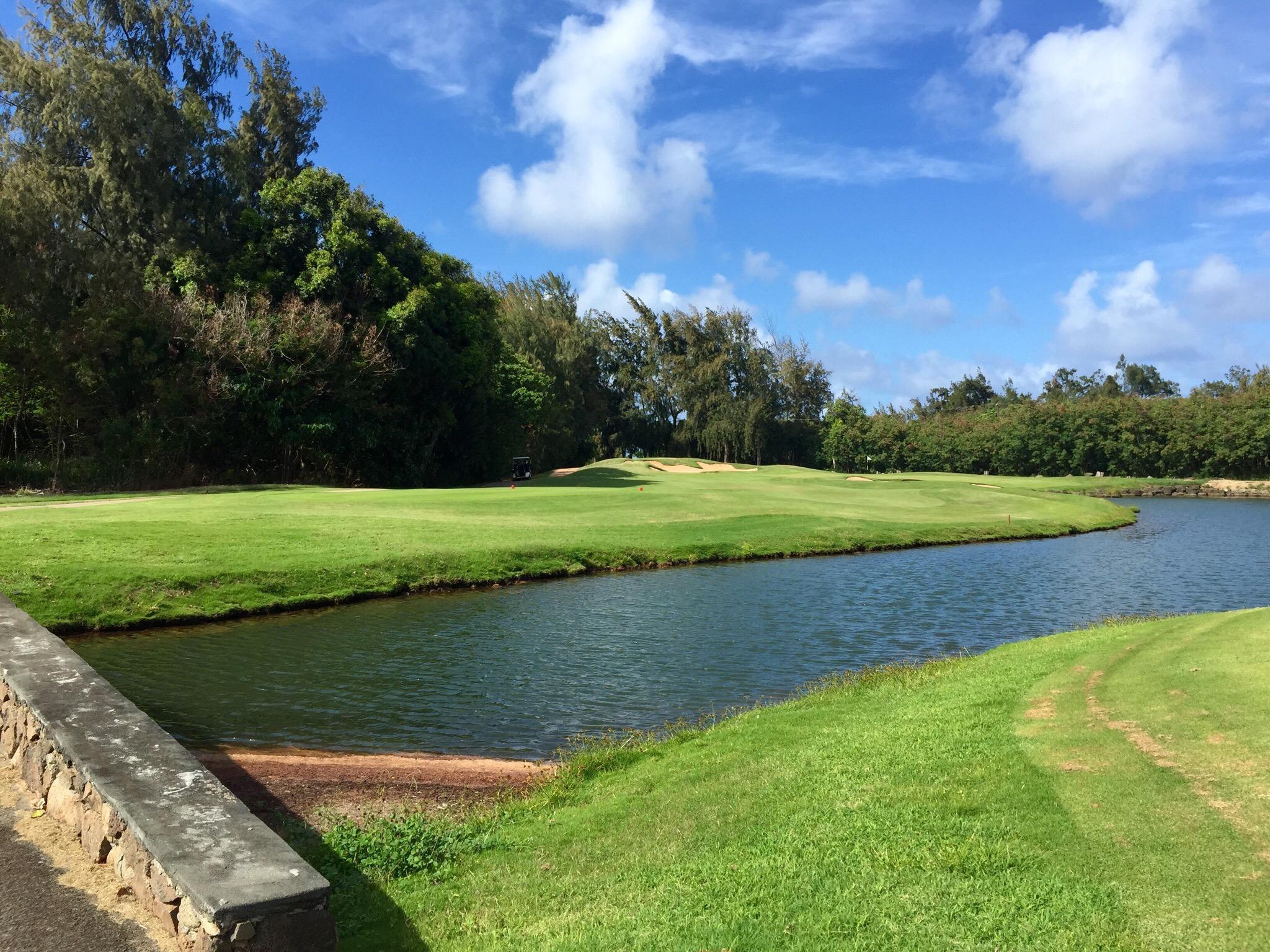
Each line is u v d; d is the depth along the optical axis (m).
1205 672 8.50
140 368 35.88
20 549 17.80
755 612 17.91
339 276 42.66
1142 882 4.62
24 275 34.03
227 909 3.72
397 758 9.52
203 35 48.16
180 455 37.56
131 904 4.51
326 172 44.31
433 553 21.41
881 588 21.48
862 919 4.62
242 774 8.80
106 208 41.16
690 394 88.12
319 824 7.41
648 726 10.86
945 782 6.54
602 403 84.81
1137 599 21.28
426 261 47.69
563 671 13.25
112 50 44.62
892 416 103.50
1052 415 85.88
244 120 49.94
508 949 4.72
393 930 5.09
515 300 72.56
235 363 38.03
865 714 9.53
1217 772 5.83
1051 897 4.61
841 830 5.88
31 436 37.94
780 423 92.25
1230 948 3.94
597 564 23.56
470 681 12.61
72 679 6.59
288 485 37.88
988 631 17.08
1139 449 82.00
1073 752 6.71
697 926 4.74
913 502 40.38
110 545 18.84
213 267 41.25
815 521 30.89
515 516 28.44
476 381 50.09
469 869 6.09
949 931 4.41
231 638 15.04
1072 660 10.73
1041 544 32.59
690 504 33.97
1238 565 27.55
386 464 46.34
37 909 4.44
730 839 6.07
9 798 5.96
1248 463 78.88
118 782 4.95
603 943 4.65
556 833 6.67
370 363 41.66
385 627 16.03
